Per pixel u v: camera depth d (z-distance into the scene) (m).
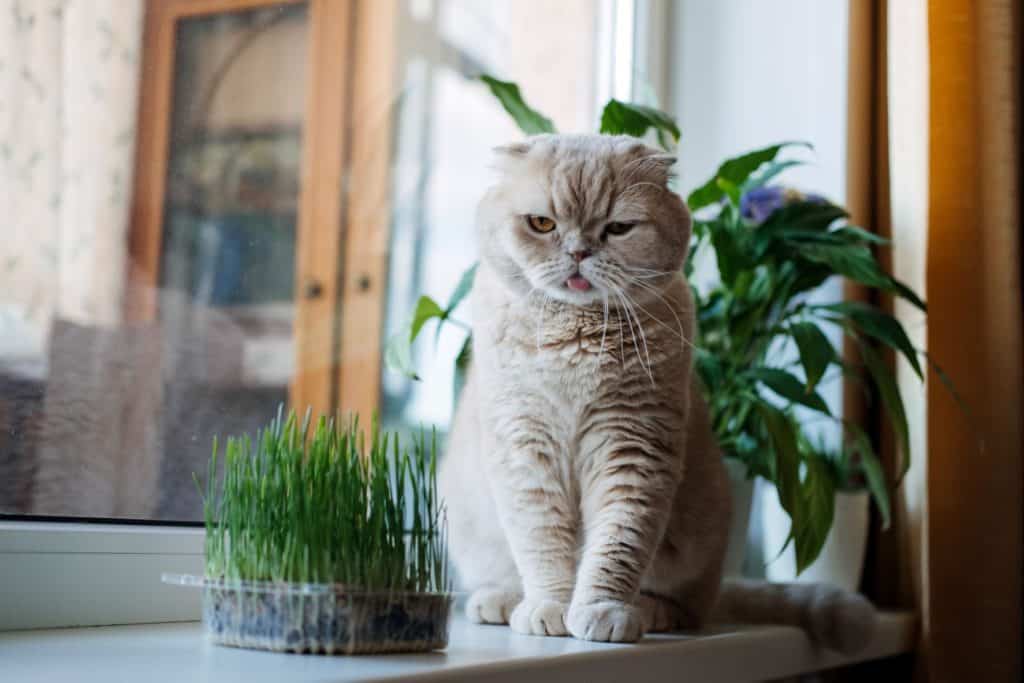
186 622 1.16
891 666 1.77
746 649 1.24
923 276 1.68
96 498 1.53
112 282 1.72
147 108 1.86
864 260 1.50
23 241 1.48
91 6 1.65
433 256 2.56
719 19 2.14
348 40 2.48
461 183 2.55
